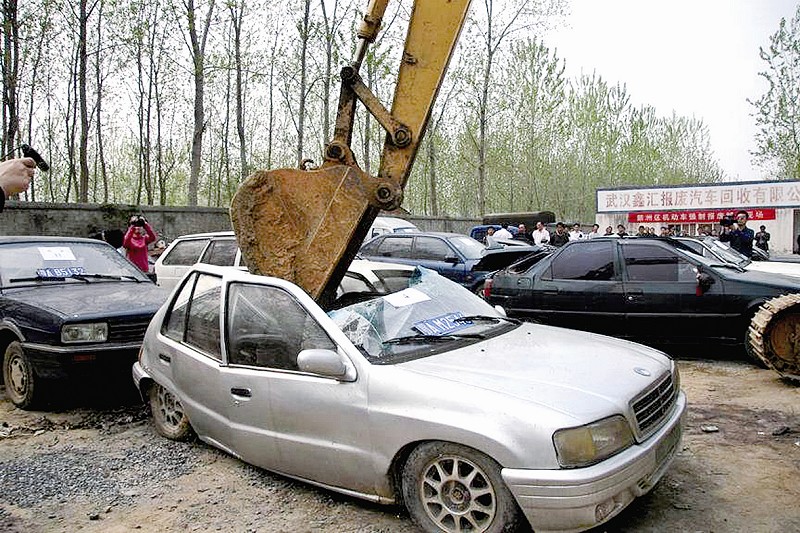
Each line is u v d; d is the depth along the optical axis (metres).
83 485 4.41
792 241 24.44
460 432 3.29
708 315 7.55
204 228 17.92
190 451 5.00
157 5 19.09
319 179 4.55
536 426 3.15
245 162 21.66
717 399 6.23
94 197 24.33
